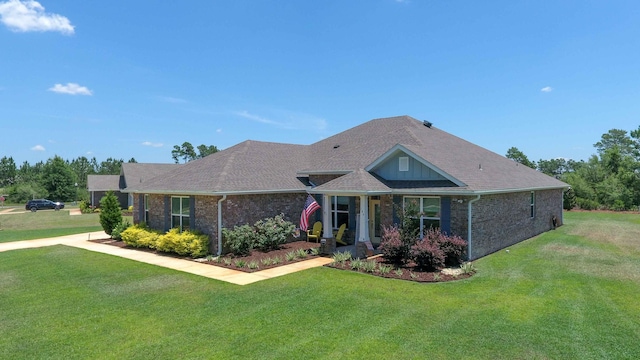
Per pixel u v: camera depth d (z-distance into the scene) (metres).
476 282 11.81
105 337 7.87
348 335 7.84
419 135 21.03
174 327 8.34
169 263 15.18
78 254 17.42
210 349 7.25
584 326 8.23
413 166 16.95
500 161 24.42
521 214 20.11
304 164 23.16
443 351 7.12
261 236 16.92
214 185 16.75
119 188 52.72
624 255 16.02
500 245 17.47
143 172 48.31
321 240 16.70
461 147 22.70
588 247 17.94
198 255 16.16
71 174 75.31
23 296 10.76
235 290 11.12
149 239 18.25
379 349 7.20
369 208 18.69
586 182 44.09
